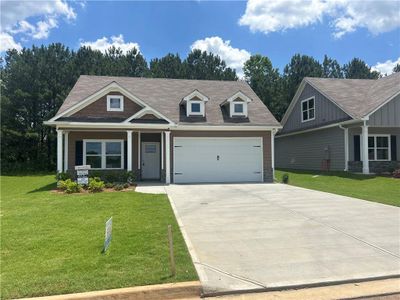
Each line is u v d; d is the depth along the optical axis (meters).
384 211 9.83
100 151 18.34
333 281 5.04
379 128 21.47
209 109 20.39
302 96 26.28
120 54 43.75
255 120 19.69
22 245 6.58
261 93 41.34
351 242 6.86
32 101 33.72
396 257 6.01
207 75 44.09
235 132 19.34
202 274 5.21
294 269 5.48
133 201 11.39
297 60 42.75
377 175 18.66
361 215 9.31
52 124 16.44
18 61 33.88
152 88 22.02
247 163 19.39
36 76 33.81
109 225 6.46
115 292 4.58
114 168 18.45
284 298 4.62
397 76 22.67
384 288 4.91
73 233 7.41
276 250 6.39
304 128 25.23
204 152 19.06
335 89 23.47
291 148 28.45
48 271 5.25
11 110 32.59
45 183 20.66
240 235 7.40
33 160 33.94
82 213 9.50
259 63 51.19
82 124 16.47
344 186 16.11
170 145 18.77
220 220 8.84
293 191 14.49
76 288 4.67
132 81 22.47
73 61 35.69
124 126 17.00
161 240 6.84
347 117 20.16
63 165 18.69
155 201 11.43
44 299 4.40
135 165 18.73
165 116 17.84
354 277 5.17
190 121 18.91
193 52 46.41
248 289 4.80
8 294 4.50
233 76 44.94
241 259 5.91
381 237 7.20
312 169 24.95
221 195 13.31
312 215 9.37
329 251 6.33
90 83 21.14
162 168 18.58
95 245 6.54
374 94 21.70
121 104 17.80
